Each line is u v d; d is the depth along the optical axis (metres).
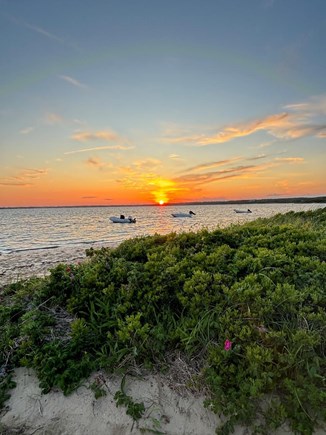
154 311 2.96
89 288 3.38
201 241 4.50
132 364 2.45
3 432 2.04
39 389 2.35
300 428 1.84
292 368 2.10
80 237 21.09
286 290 2.68
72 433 2.03
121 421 2.08
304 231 4.74
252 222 7.77
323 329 2.35
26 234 23.66
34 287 4.02
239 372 2.12
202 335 2.57
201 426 2.02
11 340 2.79
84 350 2.63
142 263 4.07
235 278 3.24
